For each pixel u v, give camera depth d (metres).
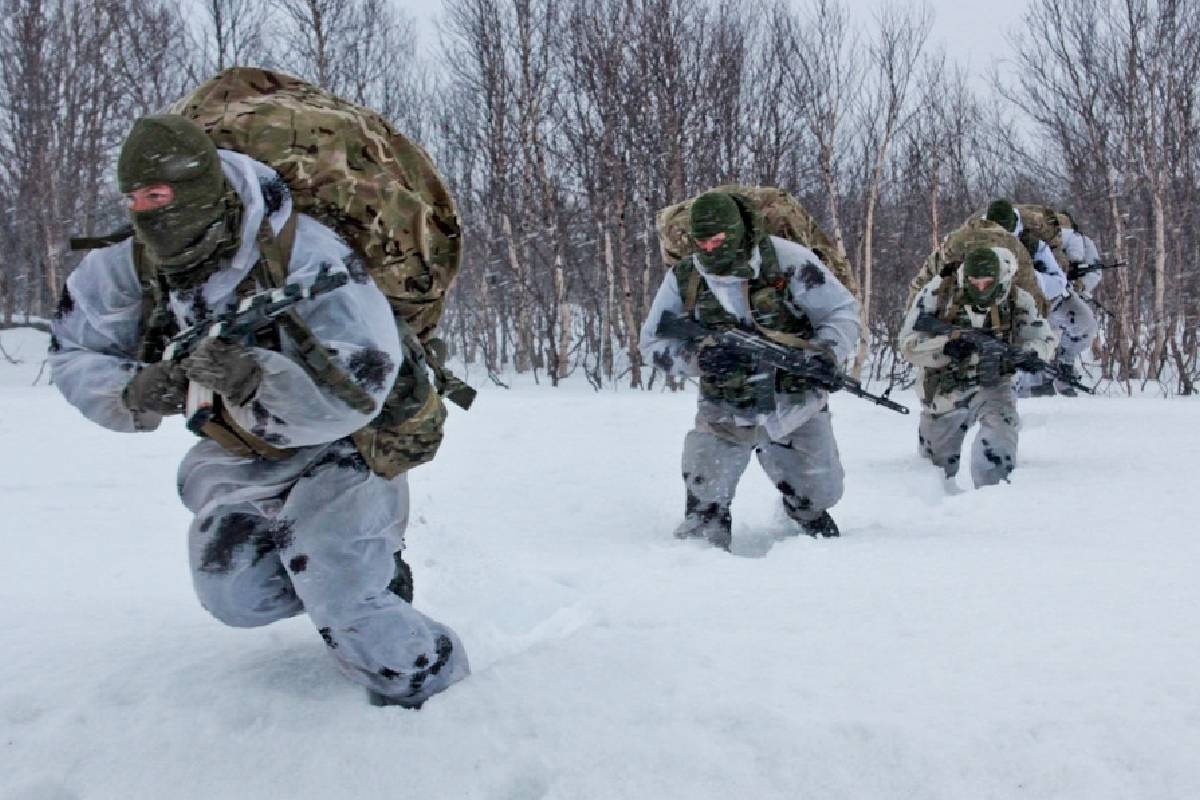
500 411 12.12
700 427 5.95
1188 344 20.12
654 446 9.51
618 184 20.05
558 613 4.07
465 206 27.17
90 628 3.76
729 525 5.95
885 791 2.48
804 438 5.94
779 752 2.61
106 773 2.68
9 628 3.75
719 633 3.46
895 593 3.93
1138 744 2.57
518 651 3.71
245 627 3.20
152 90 25.20
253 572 3.07
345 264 2.80
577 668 3.14
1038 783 2.46
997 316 7.85
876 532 5.87
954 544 5.01
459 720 2.84
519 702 2.92
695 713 2.81
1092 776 2.46
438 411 3.08
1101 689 2.89
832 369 5.71
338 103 3.09
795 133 21.62
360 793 2.57
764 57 21.62
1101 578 4.11
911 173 24.44
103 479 7.64
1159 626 3.44
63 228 24.19
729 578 4.34
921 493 7.41
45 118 23.94
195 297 2.76
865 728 2.67
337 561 2.91
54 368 2.98
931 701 2.84
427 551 5.38
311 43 24.94
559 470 8.24
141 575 4.89
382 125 3.09
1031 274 7.97
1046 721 2.69
